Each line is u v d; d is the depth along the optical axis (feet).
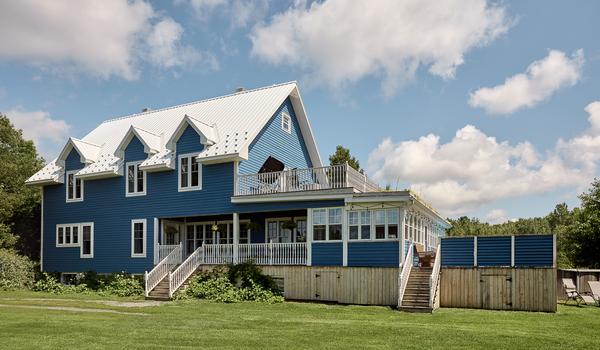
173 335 41.29
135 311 58.34
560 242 130.41
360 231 73.77
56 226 105.19
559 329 46.75
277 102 95.66
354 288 71.77
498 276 67.26
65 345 36.94
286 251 78.89
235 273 77.92
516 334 42.52
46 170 109.29
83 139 115.44
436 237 103.30
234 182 84.33
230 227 95.04
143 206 94.27
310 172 97.09
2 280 97.45
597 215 111.04
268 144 93.40
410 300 64.28
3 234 117.19
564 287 79.97
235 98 105.81
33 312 55.62
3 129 137.49
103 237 98.53
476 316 57.21
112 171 96.53
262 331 43.45
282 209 79.97
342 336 40.96
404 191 70.49
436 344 37.86
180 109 112.47
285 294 76.64
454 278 69.46
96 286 92.22
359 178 81.71
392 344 37.73
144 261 92.94
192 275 81.97
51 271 104.32
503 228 200.75
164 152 94.27
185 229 98.84
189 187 89.30
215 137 89.97
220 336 40.86
